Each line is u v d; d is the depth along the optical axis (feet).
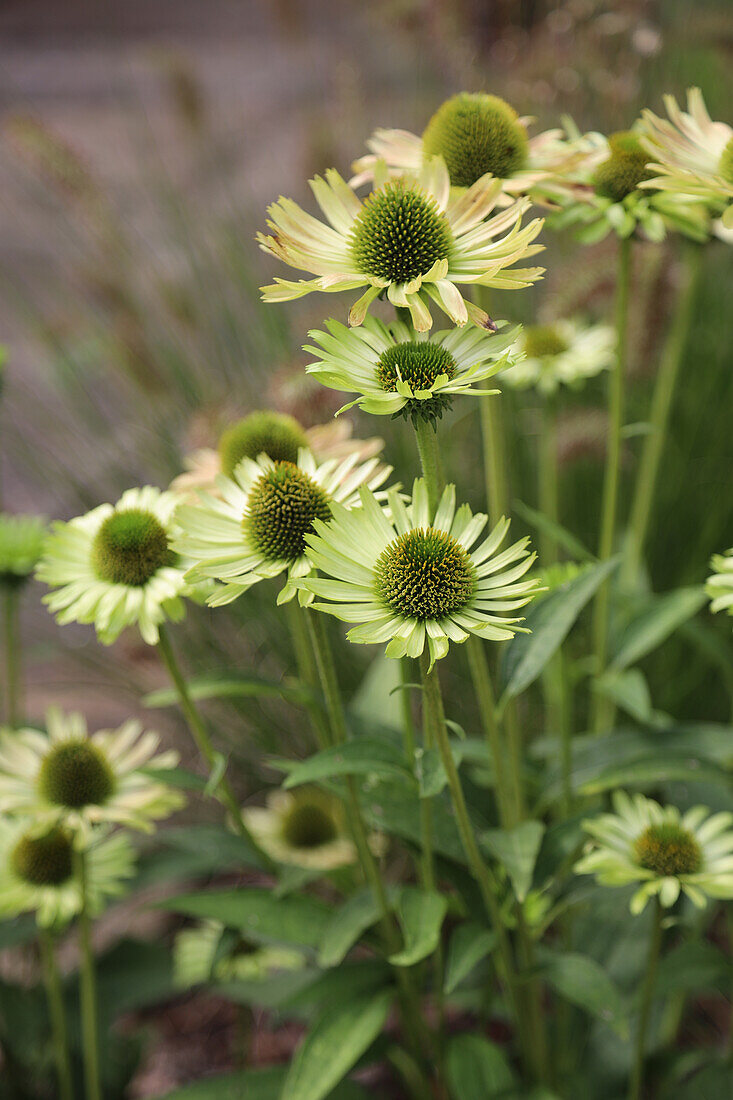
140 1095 4.03
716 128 3.33
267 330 5.15
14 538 3.63
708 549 4.61
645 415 4.85
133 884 3.77
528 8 5.49
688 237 3.79
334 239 3.09
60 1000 3.62
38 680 5.57
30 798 3.44
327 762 3.15
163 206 6.00
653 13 4.87
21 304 5.96
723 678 4.46
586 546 4.72
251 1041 4.15
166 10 18.12
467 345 3.03
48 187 5.23
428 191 3.11
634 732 3.69
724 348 4.96
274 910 3.41
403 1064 3.73
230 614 4.70
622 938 3.70
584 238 3.46
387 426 4.68
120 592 3.25
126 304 5.03
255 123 8.62
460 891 3.34
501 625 2.93
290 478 3.10
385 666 3.84
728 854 3.33
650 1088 3.67
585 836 3.39
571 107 5.10
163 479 5.06
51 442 5.56
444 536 2.97
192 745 4.86
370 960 3.41
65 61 14.62
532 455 4.79
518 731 3.49
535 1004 3.45
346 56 7.31
